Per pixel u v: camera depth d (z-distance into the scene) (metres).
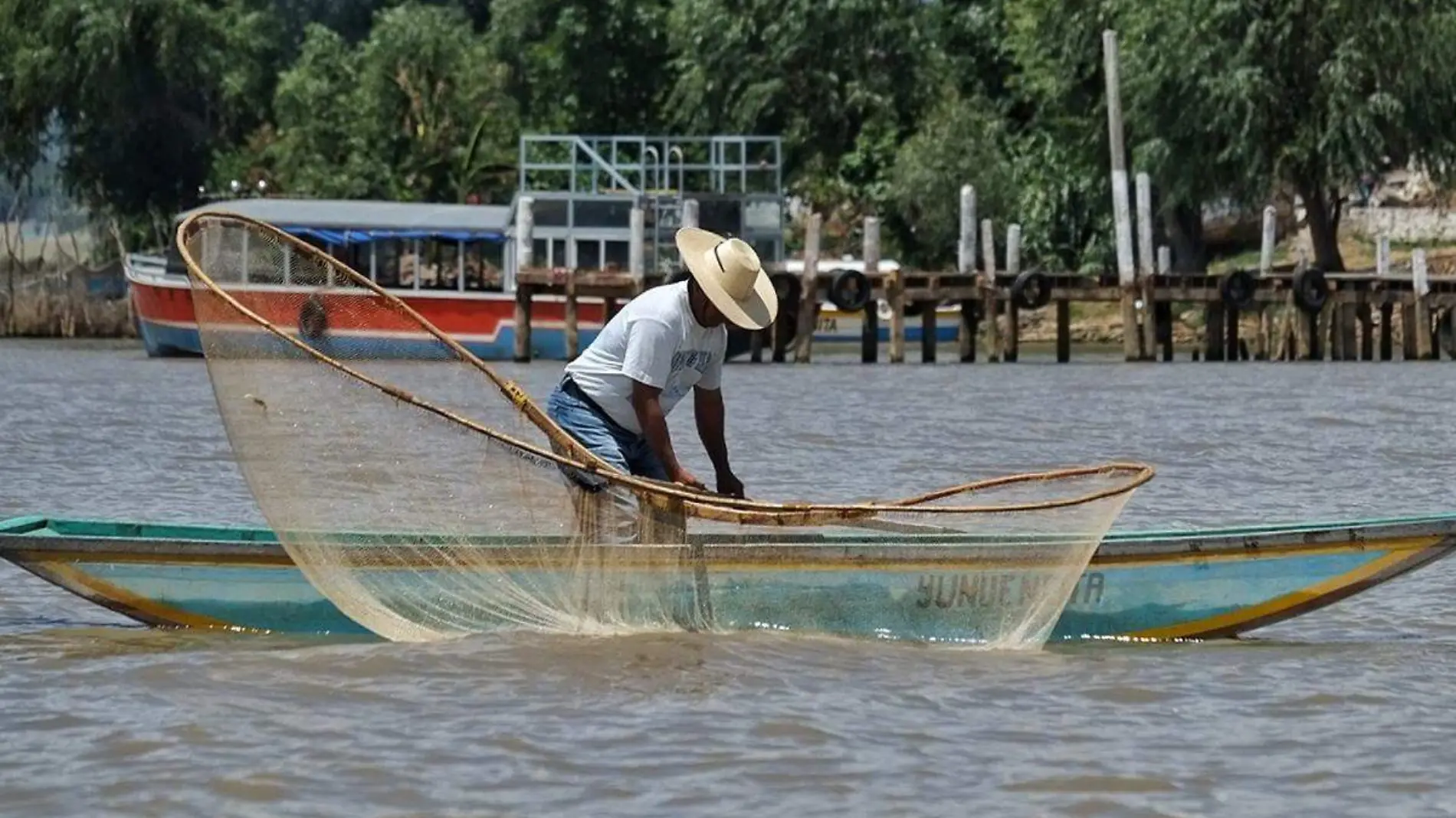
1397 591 35.72
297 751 23.64
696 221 112.38
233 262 30.70
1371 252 156.62
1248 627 31.75
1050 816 21.59
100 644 30.05
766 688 27.14
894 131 158.62
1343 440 65.88
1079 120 146.62
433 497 30.38
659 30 169.88
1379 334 135.12
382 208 117.56
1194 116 132.00
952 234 153.88
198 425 70.19
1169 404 81.94
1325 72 127.81
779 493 50.25
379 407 30.30
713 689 27.02
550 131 172.75
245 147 168.88
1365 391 89.69
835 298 112.81
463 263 117.12
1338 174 128.88
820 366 112.69
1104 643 31.36
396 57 162.50
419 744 23.98
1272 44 129.75
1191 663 29.56
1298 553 31.55
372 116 161.88
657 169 125.62
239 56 165.88
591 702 26.19
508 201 164.50
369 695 26.48
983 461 59.12
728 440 65.00
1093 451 61.78
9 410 76.88
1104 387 93.12
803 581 30.72
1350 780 22.95
